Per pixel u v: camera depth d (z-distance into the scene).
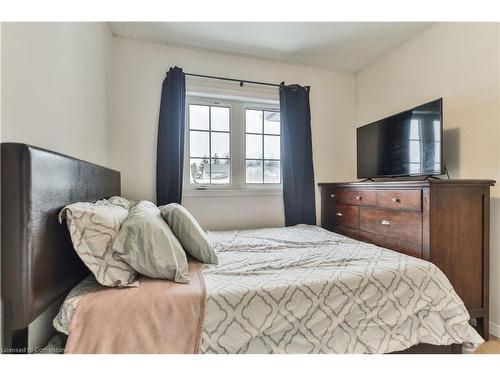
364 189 2.11
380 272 1.20
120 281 1.00
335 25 2.12
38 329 0.91
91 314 0.87
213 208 2.55
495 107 1.72
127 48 2.31
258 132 2.78
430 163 1.84
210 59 2.53
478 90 1.81
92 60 1.70
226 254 1.60
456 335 1.20
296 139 2.72
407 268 1.25
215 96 2.59
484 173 1.78
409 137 2.02
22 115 0.92
